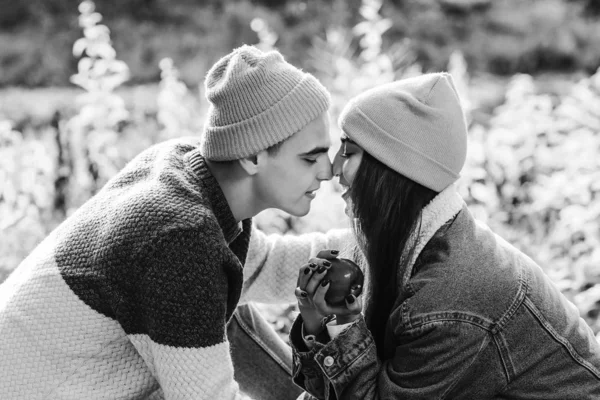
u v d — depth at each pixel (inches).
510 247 77.0
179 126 175.5
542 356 72.6
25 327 70.3
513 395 73.4
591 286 136.7
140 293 66.9
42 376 70.6
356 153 74.1
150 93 352.5
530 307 71.5
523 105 166.7
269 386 93.7
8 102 346.9
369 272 76.0
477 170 148.0
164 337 66.1
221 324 67.7
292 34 458.3
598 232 143.5
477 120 254.4
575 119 165.5
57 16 514.6
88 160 172.1
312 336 74.4
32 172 159.6
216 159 72.4
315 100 71.2
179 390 66.6
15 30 509.4
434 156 71.7
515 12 463.2
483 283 70.3
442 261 71.7
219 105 71.3
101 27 171.0
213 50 470.9
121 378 71.8
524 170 162.4
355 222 75.4
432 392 69.9
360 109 72.9
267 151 71.7
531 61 437.7
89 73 170.4
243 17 482.9
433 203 73.2
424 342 69.9
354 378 73.0
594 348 76.8
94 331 70.0
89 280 68.7
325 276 72.3
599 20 457.1
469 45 452.8
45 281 70.4
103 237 69.0
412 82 74.1
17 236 154.8
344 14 452.4
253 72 69.7
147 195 69.7
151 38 490.9
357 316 73.8
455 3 473.1
